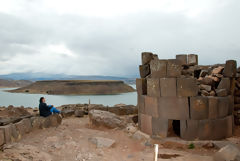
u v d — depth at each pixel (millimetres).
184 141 6953
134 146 6848
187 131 7055
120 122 9148
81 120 11852
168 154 5953
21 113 10820
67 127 8781
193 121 7004
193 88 7055
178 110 7121
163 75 7383
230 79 8219
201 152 6309
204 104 7016
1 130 5328
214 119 7141
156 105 7512
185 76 8234
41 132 7465
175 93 7137
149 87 7863
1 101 41375
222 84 8047
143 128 8250
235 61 8250
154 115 7605
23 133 6766
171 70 7234
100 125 9133
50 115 8609
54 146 5891
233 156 3941
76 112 13047
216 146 6617
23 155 4672
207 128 7039
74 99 47844
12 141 5852
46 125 8188
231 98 7977
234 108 8844
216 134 7164
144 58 8789
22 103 38125
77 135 7426
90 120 9781
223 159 4035
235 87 8852
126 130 8523
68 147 5961
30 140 6340
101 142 6555
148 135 7754
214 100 7105
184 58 9359
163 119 7359
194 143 6785
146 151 6375
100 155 5641
